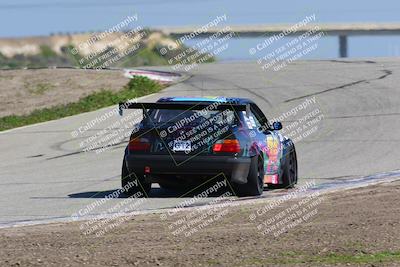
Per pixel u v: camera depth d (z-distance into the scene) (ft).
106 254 74.43
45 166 168.96
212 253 73.92
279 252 73.67
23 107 303.48
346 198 105.81
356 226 84.69
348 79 311.47
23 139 219.61
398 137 190.19
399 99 255.29
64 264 70.64
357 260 70.03
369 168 147.95
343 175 139.95
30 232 88.48
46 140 215.72
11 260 72.49
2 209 111.34
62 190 129.90
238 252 74.13
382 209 94.94
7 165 173.88
